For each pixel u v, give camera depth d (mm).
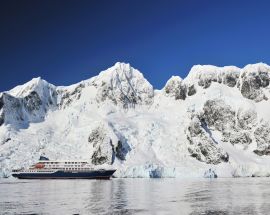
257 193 150750
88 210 101375
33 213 95938
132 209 103500
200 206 109750
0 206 108562
